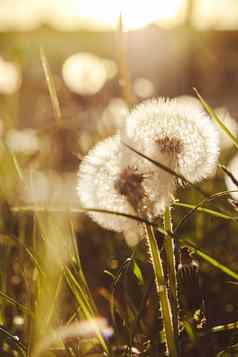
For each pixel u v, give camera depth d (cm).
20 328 50
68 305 50
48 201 52
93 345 45
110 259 65
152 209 40
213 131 41
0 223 59
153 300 49
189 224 68
